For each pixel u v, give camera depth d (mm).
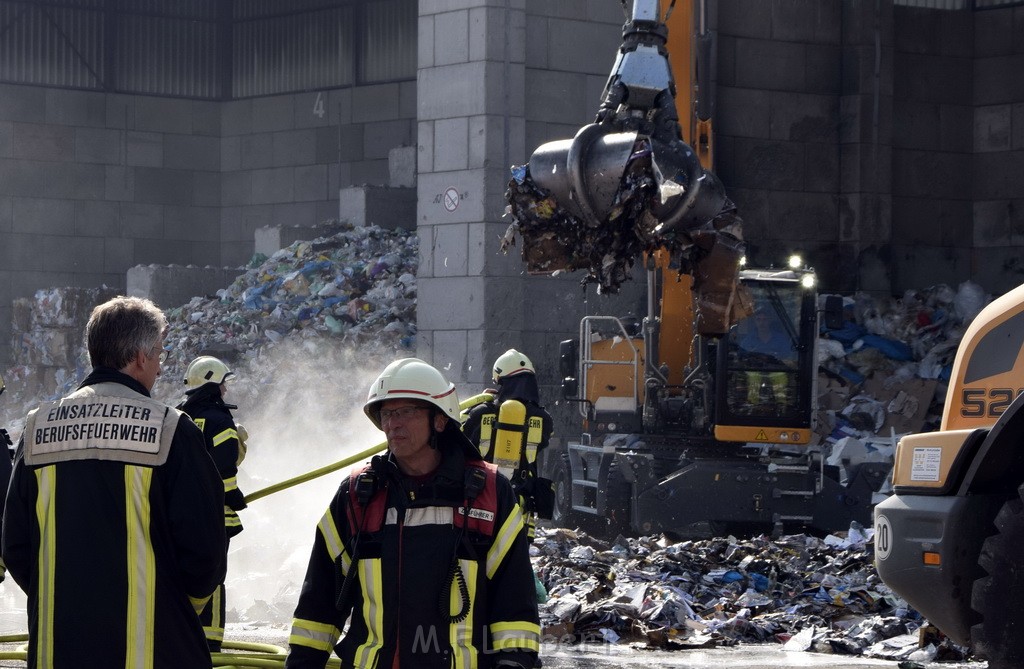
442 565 8102
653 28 20047
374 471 8281
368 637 8195
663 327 36719
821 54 59188
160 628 8820
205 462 9031
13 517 9078
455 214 50344
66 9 77812
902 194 61156
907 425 50000
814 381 36906
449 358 50500
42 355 68438
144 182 79188
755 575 25938
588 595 23406
